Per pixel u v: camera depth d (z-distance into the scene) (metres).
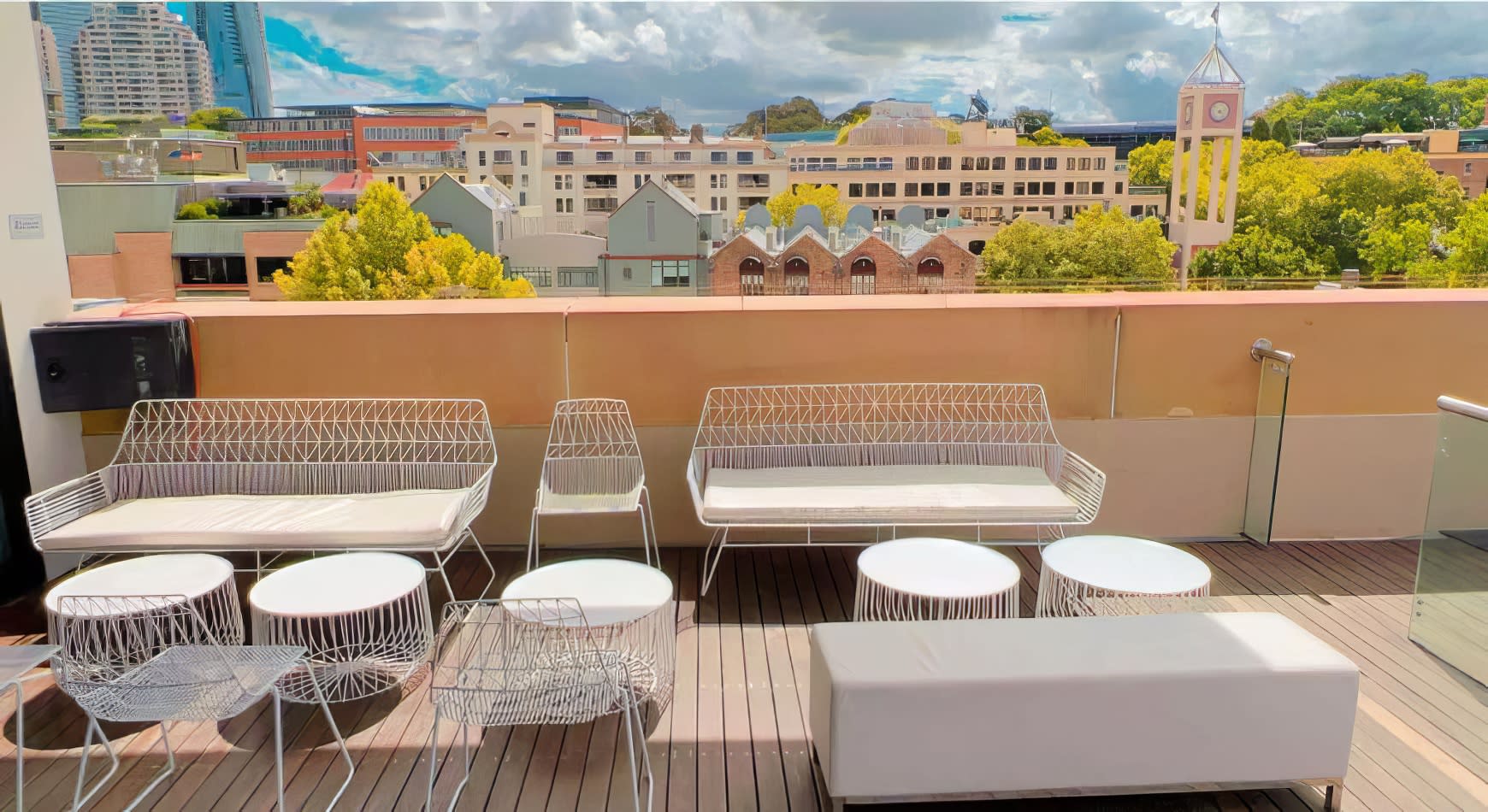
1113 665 2.20
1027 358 4.11
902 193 39.25
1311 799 2.40
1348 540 4.30
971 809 2.35
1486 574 2.97
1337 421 4.20
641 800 2.41
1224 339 4.11
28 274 3.71
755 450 4.04
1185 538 4.29
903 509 3.42
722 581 3.84
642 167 36.62
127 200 24.31
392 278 31.52
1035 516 3.45
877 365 4.10
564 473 4.04
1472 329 4.13
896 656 2.26
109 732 2.74
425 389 4.04
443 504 3.48
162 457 3.90
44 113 3.80
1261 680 2.19
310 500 3.57
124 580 2.89
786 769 2.55
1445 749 2.63
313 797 2.43
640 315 4.02
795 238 32.62
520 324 4.01
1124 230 36.72
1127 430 4.17
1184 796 2.41
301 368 4.01
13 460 3.66
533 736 2.71
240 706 2.14
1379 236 34.34
